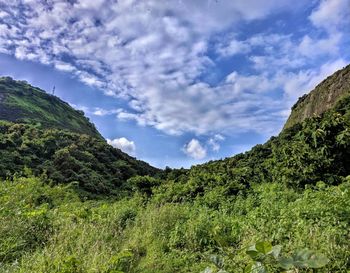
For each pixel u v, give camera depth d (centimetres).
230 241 676
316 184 942
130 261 621
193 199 1248
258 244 215
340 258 433
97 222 920
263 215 725
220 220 786
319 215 621
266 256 219
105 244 670
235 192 1152
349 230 526
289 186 1030
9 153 2916
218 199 1078
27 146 3316
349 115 1291
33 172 2627
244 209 916
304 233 536
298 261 208
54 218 914
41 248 688
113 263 558
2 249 639
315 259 205
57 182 2712
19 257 638
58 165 3112
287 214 664
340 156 1019
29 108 7388
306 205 683
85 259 567
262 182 1281
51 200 1514
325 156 1022
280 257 213
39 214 862
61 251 603
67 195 1695
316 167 1009
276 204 795
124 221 975
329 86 3312
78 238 704
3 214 818
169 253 673
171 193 1381
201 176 1505
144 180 2105
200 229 719
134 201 1380
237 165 1981
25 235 741
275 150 1645
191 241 698
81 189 2750
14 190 1313
